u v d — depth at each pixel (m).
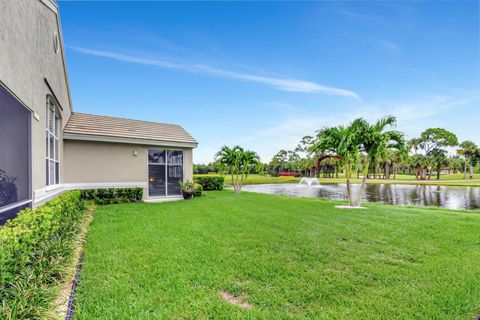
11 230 2.82
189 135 14.29
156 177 12.61
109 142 11.22
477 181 47.31
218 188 19.88
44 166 5.91
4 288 2.24
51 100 7.29
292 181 50.78
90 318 2.63
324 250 4.80
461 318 2.75
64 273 3.47
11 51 3.84
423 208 10.73
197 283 3.46
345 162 10.77
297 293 3.24
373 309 2.89
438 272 3.88
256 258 4.36
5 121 3.59
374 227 6.55
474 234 5.94
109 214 8.09
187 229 6.22
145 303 2.93
